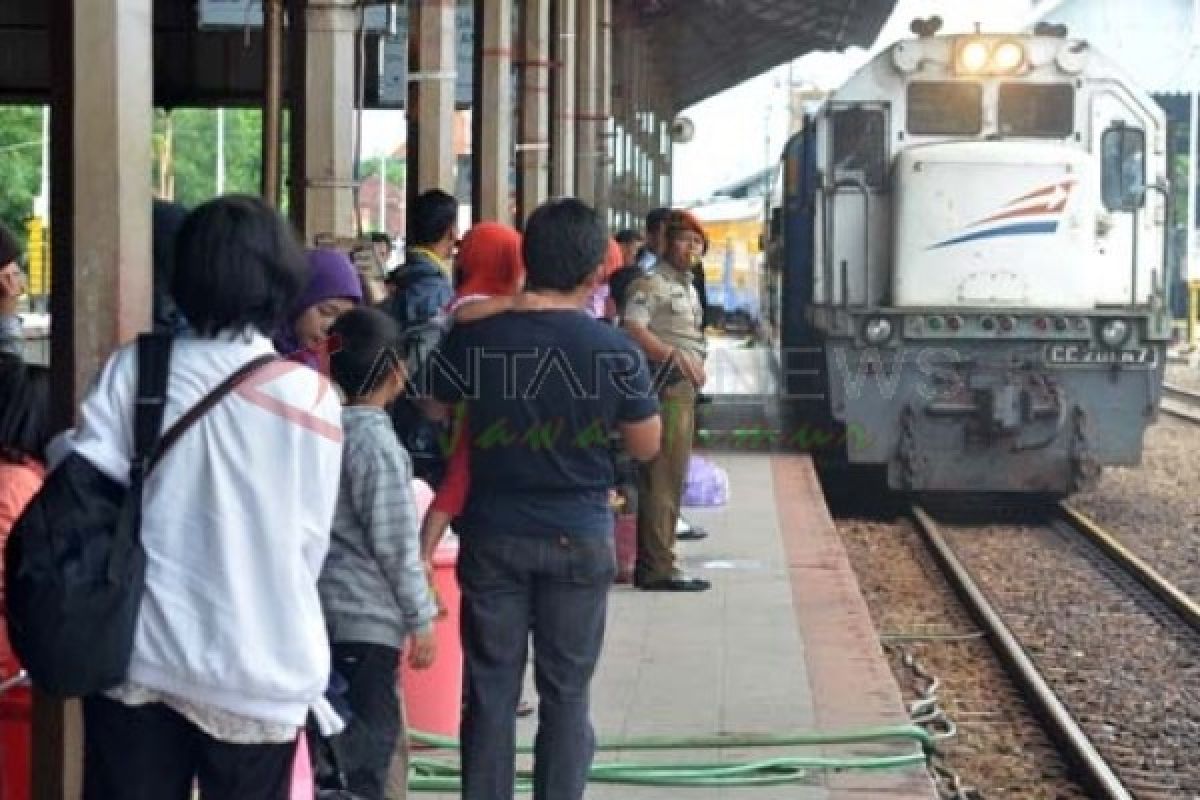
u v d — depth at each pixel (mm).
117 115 6293
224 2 19078
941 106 21281
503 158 17391
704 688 11039
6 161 62094
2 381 6789
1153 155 21188
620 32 36125
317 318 7227
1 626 6691
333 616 6906
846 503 23094
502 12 17344
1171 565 18266
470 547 7566
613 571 7695
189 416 5023
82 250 6309
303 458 5074
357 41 15219
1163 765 11180
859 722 10266
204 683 4953
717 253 60062
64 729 6309
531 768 9328
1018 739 11844
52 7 6379
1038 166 20516
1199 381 43750
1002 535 20234
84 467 4969
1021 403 20359
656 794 8953
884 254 21250
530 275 7562
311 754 6324
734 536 16984
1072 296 20516
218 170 65312
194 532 5004
